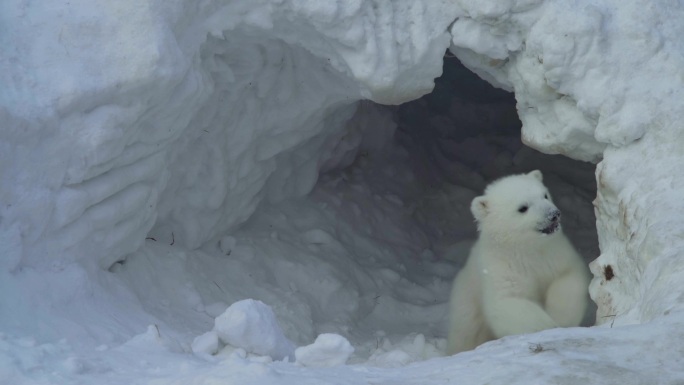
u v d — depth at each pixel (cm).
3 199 867
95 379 684
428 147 1825
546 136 1054
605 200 953
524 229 1009
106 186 964
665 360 620
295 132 1256
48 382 664
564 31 976
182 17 980
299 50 1137
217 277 1201
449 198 1712
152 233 1173
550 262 1030
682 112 914
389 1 1041
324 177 1583
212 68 1084
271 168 1293
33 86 895
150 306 1043
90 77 920
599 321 926
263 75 1145
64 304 900
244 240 1313
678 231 815
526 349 674
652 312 736
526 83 1041
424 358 1100
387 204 1619
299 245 1376
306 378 642
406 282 1448
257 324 834
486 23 1033
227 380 618
